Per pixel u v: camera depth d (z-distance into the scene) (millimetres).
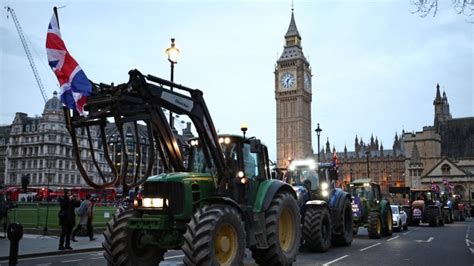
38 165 112062
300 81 151250
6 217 20391
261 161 10859
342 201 16797
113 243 8656
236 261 8414
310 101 161750
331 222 16125
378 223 20797
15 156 116438
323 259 12883
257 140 10055
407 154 127000
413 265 11875
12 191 68375
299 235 11211
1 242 17906
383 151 174750
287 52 155500
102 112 7723
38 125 114875
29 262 12844
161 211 8586
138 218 8586
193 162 10492
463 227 32688
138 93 8070
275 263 10281
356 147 176125
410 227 32750
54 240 18906
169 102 8445
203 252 7707
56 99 115625
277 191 10805
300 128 149125
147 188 8836
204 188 9156
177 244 8734
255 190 10359
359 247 16578
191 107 8898
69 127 7852
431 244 17922
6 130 127750
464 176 106562
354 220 20484
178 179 8695
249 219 9773
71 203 16016
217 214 8133
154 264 9250
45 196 71312
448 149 124562
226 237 8438
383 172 163375
